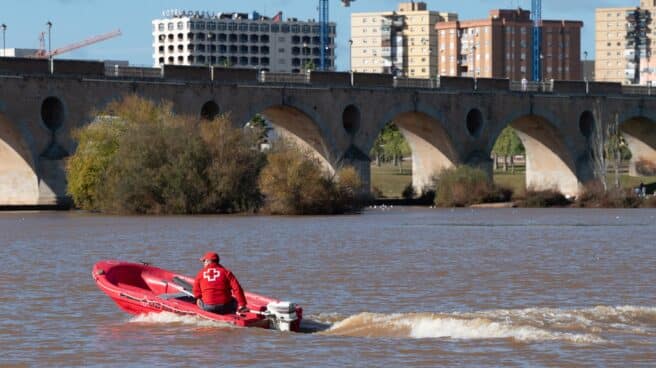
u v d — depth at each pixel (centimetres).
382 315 5550
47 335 5266
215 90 17488
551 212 15538
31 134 15738
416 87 19750
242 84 17750
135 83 16662
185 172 14425
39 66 15850
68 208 15575
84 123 16162
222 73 17650
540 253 8994
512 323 5388
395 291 6706
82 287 6869
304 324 5447
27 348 4988
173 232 11194
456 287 6875
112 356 4825
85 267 7975
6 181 16100
